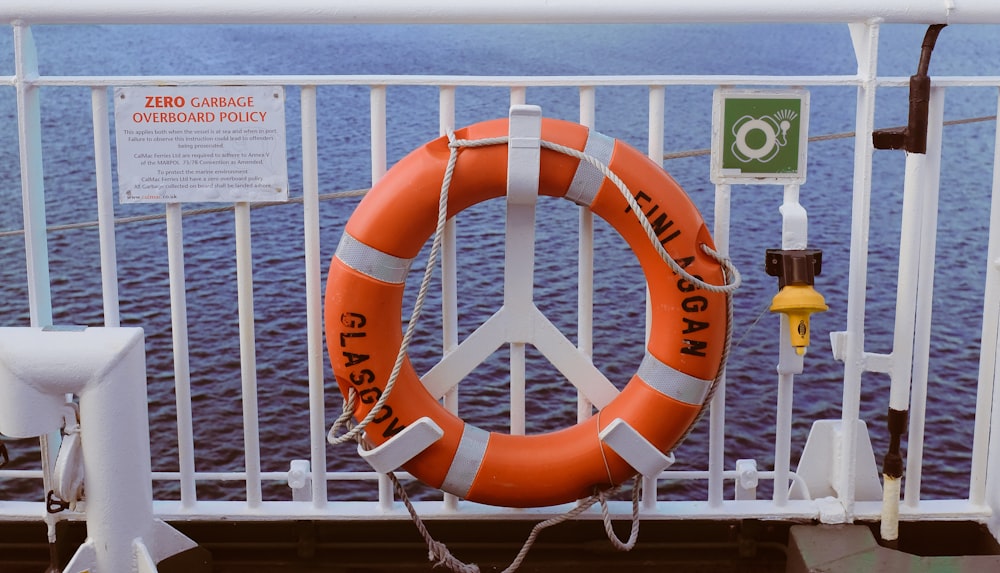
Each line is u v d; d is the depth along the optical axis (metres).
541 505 2.59
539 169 2.40
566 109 13.73
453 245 2.60
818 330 8.59
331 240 10.35
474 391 7.36
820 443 2.82
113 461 2.42
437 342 8.38
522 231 2.54
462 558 2.77
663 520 2.77
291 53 16.94
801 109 2.55
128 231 10.62
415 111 12.45
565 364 2.65
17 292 9.66
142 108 2.52
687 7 2.47
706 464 6.84
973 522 2.80
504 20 2.48
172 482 6.54
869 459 2.80
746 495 2.88
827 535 2.68
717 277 2.48
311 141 2.53
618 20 2.49
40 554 2.73
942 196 11.19
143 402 2.47
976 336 8.30
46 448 2.48
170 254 2.61
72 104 14.34
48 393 2.38
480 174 2.41
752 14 2.48
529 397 7.31
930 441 6.83
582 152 2.40
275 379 7.74
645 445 2.50
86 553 2.45
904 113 12.95
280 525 2.76
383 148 2.56
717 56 16.03
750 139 2.56
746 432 7.08
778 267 2.58
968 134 12.84
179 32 17.05
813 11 2.47
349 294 2.46
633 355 8.16
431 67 16.53
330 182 11.13
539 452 2.56
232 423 7.22
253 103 2.52
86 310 9.23
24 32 2.46
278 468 6.69
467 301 9.03
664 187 2.44
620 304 8.93
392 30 17.05
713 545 2.78
